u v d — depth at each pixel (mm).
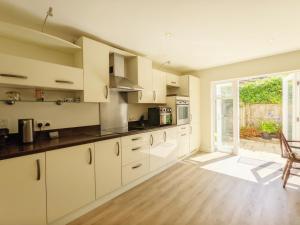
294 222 1793
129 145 2557
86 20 2027
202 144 4617
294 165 3348
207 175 3043
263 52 3254
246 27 2258
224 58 3609
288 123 4023
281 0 1700
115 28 2242
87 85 2285
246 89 6430
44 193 1647
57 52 2318
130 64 3186
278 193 2381
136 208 2117
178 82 4250
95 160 2094
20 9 1777
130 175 2578
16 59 1658
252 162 3672
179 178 2949
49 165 1679
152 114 3600
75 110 2525
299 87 3605
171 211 2043
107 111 2957
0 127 1862
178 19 2041
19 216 1497
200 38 2592
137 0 1672
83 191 1972
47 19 1978
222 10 1864
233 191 2465
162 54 3318
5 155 1400
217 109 4598
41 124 2156
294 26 2236
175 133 3633
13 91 1922
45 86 1869
